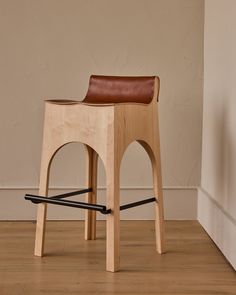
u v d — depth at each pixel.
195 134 2.96
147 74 2.92
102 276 2.09
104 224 2.89
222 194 2.48
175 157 2.97
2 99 2.90
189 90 2.94
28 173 2.94
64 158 2.94
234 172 2.26
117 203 2.14
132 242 2.56
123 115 2.16
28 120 2.92
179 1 2.90
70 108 2.21
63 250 2.42
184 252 2.41
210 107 2.75
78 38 2.89
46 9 2.87
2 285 1.98
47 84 2.90
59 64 2.90
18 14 2.87
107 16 2.88
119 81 2.46
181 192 2.97
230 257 2.23
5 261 2.25
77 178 2.96
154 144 2.36
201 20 2.91
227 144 2.39
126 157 2.95
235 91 2.24
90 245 2.50
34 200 2.28
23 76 2.90
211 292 1.93
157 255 2.36
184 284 2.01
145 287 1.97
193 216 2.98
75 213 2.97
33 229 2.76
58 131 2.25
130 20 2.89
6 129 2.92
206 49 2.86
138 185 2.96
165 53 2.91
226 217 2.31
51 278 2.06
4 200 2.93
